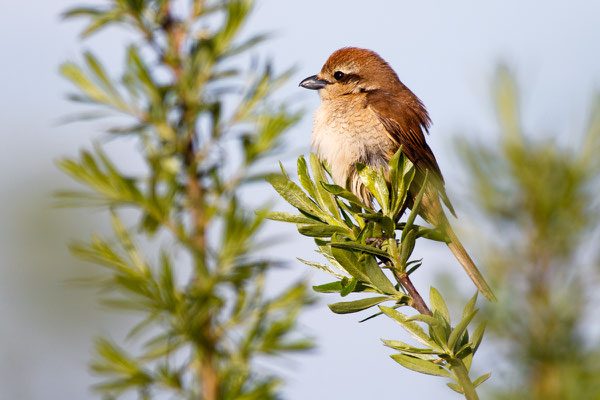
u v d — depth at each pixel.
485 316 2.50
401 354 3.66
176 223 5.70
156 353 5.38
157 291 5.25
